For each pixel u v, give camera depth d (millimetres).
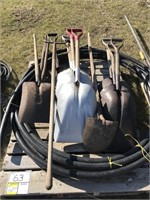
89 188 1986
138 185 2012
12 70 3037
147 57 2955
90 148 2127
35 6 3949
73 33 2729
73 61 2461
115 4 3986
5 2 4078
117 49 2572
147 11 3863
